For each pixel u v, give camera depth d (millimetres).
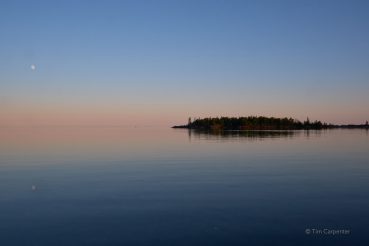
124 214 15969
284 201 18172
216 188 21828
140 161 37469
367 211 16172
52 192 20812
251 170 30000
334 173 27875
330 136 107188
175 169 30906
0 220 15211
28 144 67438
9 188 22094
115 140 84062
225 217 15391
